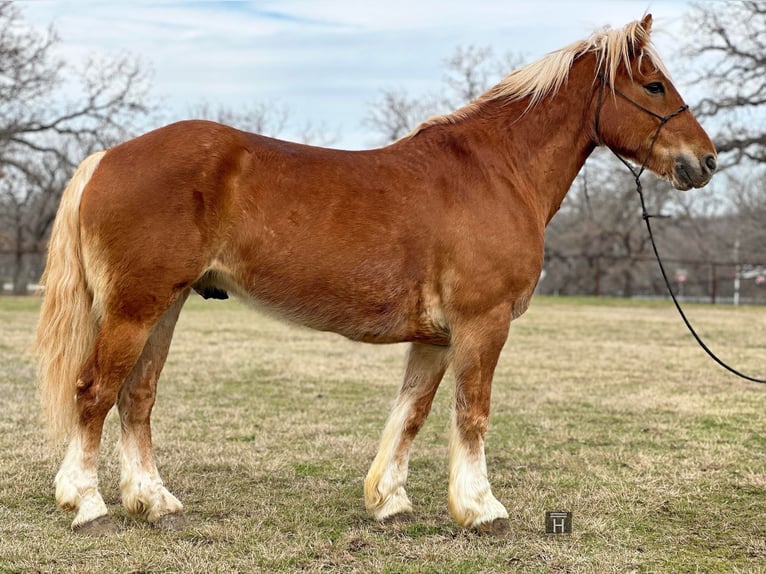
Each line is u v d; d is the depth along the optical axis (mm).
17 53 25562
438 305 4062
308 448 5836
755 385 9062
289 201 3855
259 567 3557
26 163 28969
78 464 3875
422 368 4391
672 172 4508
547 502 4660
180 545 3764
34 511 4230
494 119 4406
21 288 29406
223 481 4957
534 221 4266
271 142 4016
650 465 5480
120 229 3750
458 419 4125
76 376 3881
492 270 4047
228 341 12648
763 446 6117
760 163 26672
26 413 6676
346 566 3615
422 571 3570
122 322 3801
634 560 3740
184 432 6227
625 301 26375
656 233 37656
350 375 9406
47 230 34531
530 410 7488
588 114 4543
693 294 37281
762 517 4438
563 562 3709
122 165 3824
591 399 8086
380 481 4309
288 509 4434
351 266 3896
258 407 7359
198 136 3855
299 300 3963
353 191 3938
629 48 4539
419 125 4340
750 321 17875
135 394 4145
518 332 15039
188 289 4090
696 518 4410
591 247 36625
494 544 3941
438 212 4012
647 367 10414
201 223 3783
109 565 3504
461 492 4102
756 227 38375
